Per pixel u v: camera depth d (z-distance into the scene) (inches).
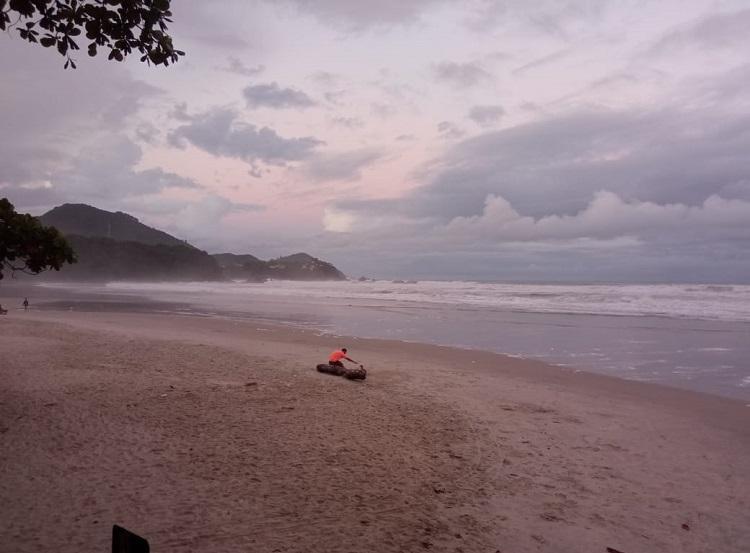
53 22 174.7
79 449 257.6
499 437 311.7
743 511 221.8
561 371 541.3
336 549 171.5
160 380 426.6
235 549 168.4
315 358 573.3
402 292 2164.1
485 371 535.8
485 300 1581.0
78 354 538.9
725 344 717.9
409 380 478.3
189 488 215.5
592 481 249.4
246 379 446.0
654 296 1534.2
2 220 297.9
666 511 219.6
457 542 182.4
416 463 258.2
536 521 203.9
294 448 270.8
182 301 1670.8
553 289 2106.3
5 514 185.8
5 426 288.7
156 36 181.6
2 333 681.0
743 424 360.5
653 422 361.7
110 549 164.4
